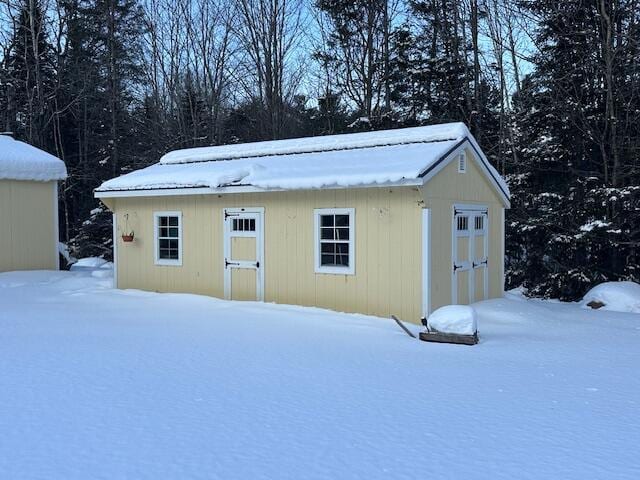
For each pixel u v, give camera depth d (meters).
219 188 12.05
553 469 4.04
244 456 4.23
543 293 18.77
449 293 10.92
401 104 25.34
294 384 6.13
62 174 17.05
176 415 5.11
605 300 13.21
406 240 10.24
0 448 4.34
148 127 30.44
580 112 18.27
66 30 28.64
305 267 11.38
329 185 10.58
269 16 28.31
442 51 24.73
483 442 4.53
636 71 17.67
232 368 6.79
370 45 26.39
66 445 4.40
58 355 7.32
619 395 5.85
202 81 30.39
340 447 4.41
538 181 19.53
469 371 6.78
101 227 26.39
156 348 7.81
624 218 16.91
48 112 28.02
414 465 4.09
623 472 3.99
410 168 9.94
